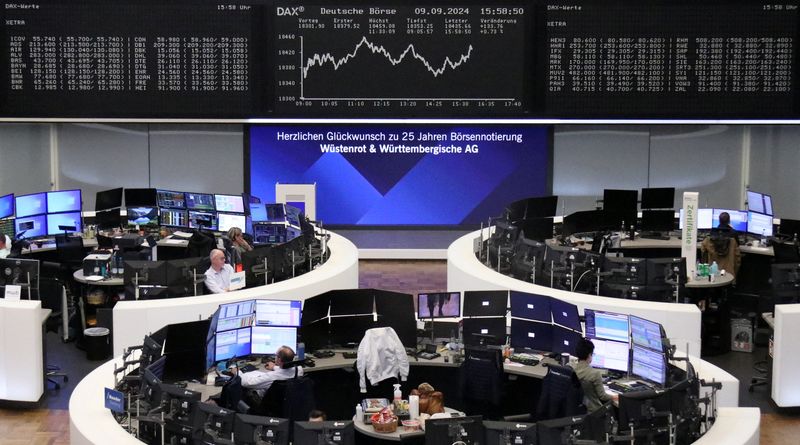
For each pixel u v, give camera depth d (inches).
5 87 538.3
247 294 387.9
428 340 368.2
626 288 411.5
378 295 361.1
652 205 554.9
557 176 637.3
